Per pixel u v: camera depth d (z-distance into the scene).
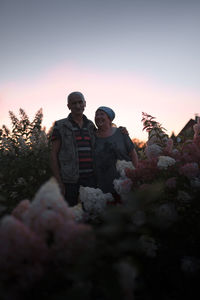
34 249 1.05
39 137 3.97
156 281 1.53
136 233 1.26
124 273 1.07
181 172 1.91
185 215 1.76
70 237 1.11
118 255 1.14
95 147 3.09
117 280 1.01
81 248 1.10
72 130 2.99
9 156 3.93
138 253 1.28
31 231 1.15
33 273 1.02
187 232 1.69
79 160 2.96
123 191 2.00
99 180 3.02
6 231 1.04
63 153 2.96
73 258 1.09
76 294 0.99
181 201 1.84
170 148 2.65
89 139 3.09
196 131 2.89
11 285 1.03
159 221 1.41
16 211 1.38
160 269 1.61
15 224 1.06
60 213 1.25
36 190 3.40
